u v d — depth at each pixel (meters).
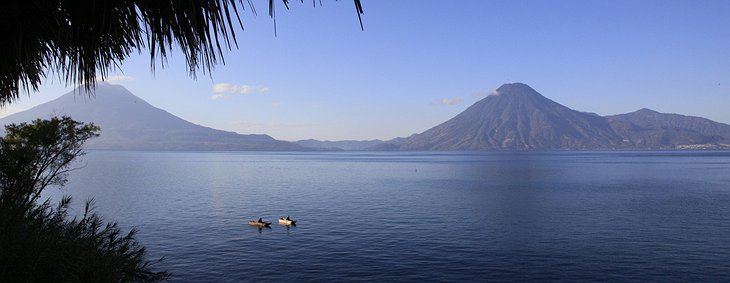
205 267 39.06
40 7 3.92
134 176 150.88
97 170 184.88
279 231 54.81
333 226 57.78
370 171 189.25
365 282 34.81
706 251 42.75
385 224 58.72
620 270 37.00
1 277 6.38
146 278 10.81
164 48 3.64
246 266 39.44
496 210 70.62
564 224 57.84
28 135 22.27
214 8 3.41
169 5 3.58
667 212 67.50
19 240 6.63
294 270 38.09
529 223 58.78
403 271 37.50
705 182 122.25
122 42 4.19
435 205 77.06
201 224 59.59
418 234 51.97
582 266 38.28
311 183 127.06
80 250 7.82
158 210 72.12
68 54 4.25
